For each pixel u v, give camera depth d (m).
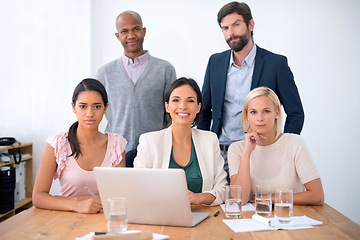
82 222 1.58
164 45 4.31
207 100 2.96
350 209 4.35
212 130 2.90
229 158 2.15
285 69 2.75
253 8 4.28
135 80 3.03
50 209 1.81
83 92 1.99
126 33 2.96
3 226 1.52
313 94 4.32
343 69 4.28
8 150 4.30
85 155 2.07
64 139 2.05
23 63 4.48
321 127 4.35
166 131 2.11
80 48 4.38
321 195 1.92
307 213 1.73
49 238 1.37
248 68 2.79
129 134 3.01
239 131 2.83
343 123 4.32
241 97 2.80
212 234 1.42
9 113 4.51
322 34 4.26
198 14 4.27
